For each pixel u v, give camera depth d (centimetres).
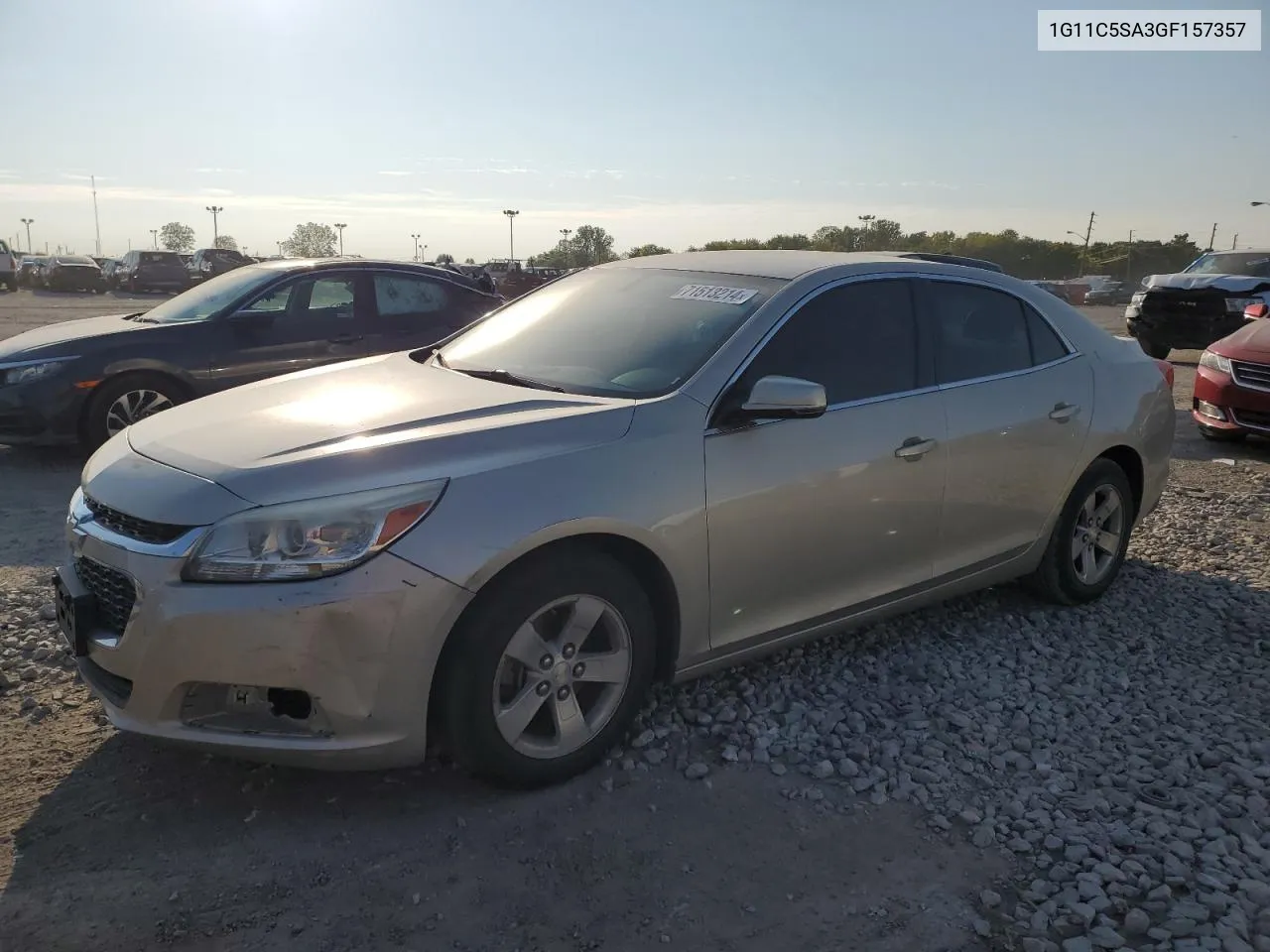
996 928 259
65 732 348
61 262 4397
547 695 311
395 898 265
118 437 357
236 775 322
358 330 829
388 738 285
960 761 339
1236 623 476
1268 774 333
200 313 788
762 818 305
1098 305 4831
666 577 328
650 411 330
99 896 264
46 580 488
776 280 389
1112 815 310
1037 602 495
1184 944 251
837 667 411
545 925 257
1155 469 511
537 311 441
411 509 282
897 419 386
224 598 271
